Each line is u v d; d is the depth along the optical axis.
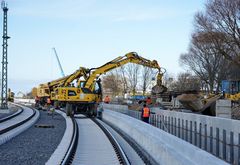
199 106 40.09
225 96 48.09
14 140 23.59
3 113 49.81
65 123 36.53
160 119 28.80
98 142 23.02
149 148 17.36
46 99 62.53
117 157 17.62
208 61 89.44
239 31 65.75
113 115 35.31
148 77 112.75
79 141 23.50
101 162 16.53
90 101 43.81
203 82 108.12
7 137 23.33
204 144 18.34
